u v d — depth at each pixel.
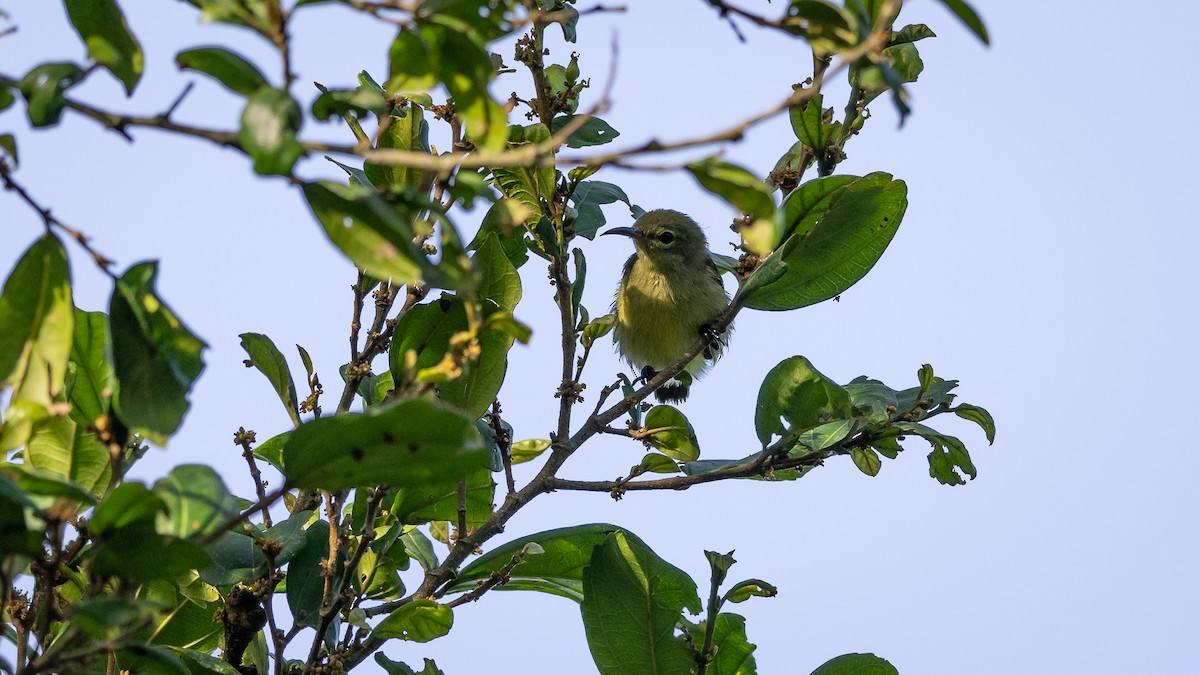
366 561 9.88
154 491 6.12
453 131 10.09
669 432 11.24
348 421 5.98
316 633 8.53
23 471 5.69
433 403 5.94
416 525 10.07
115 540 5.95
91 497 5.82
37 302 6.48
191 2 5.72
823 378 10.55
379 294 9.86
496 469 10.30
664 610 10.25
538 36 10.67
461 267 6.36
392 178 9.92
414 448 6.12
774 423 10.69
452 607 9.67
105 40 6.65
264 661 10.05
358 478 6.25
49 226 6.13
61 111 5.61
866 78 6.11
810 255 11.44
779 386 10.70
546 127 10.60
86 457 7.62
